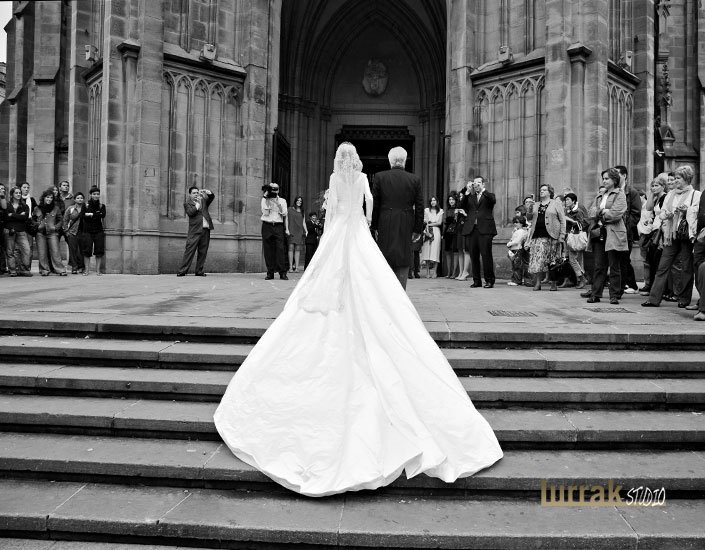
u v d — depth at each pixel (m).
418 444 3.30
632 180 15.13
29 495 3.35
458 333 5.14
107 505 3.23
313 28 24.84
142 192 13.34
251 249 15.00
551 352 4.98
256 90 15.14
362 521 3.08
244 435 3.51
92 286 9.47
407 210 6.08
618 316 6.38
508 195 14.30
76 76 16.53
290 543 2.99
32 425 4.00
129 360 4.77
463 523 3.08
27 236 12.34
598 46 12.92
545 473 3.44
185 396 4.31
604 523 3.11
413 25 25.09
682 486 3.41
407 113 26.47
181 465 3.45
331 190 4.39
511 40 14.50
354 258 4.14
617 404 4.25
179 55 13.95
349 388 3.52
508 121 14.27
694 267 7.16
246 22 15.15
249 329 5.09
